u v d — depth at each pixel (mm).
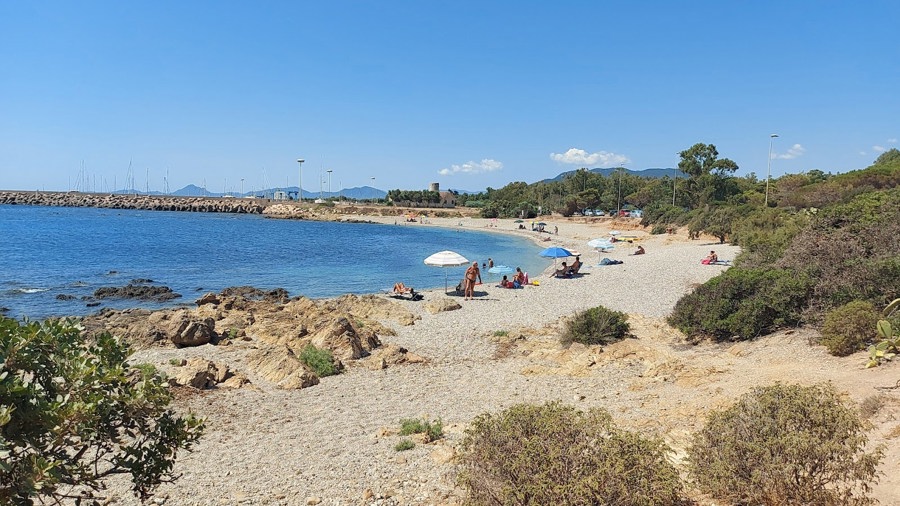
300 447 10672
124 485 9023
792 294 16438
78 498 4551
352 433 11453
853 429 5703
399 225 113812
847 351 12828
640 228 83000
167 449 4984
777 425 5828
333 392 14828
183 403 13648
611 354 17094
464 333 22578
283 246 67188
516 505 5066
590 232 84938
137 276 42375
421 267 49406
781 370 12727
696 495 6434
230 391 14805
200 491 8695
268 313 25812
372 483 8461
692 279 34219
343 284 40031
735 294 17734
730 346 16688
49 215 119250
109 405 4438
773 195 72188
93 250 58469
